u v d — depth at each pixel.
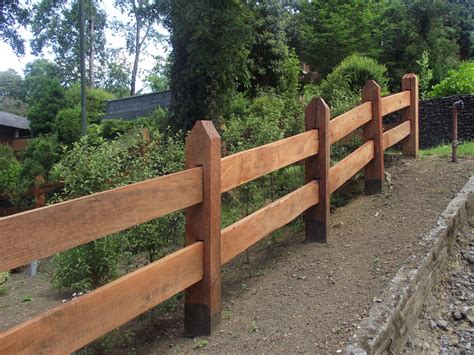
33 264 8.53
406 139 7.30
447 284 4.29
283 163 4.05
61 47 37.59
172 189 2.81
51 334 2.05
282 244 4.83
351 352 2.81
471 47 21.28
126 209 2.47
